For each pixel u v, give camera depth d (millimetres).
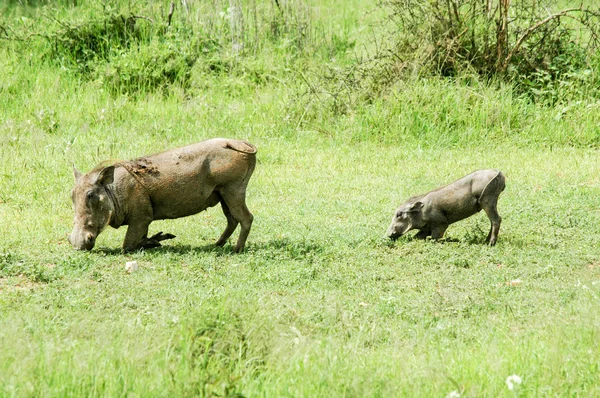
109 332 19125
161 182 27703
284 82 53750
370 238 29688
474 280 25609
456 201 29344
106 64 54594
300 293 24141
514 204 34750
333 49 61125
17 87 52719
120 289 23812
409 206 29562
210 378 15562
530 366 17516
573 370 17109
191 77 54500
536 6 53812
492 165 41438
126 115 49125
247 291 23844
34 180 36719
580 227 31734
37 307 21781
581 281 25391
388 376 16766
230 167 28000
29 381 15320
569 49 51562
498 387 16453
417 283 25328
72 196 27750
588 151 44375
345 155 43156
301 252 28219
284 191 36906
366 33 62125
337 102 48719
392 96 48000
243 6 63844
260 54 57625
